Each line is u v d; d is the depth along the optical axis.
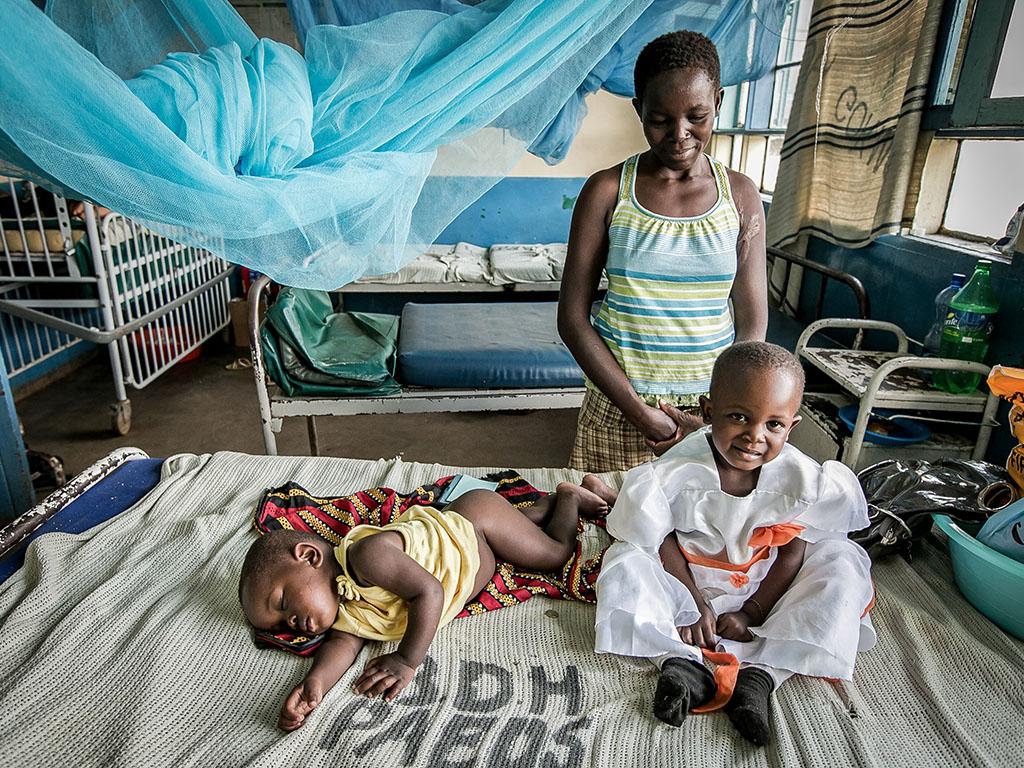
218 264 4.35
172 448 3.16
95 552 1.40
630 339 1.37
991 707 1.06
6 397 2.10
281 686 1.11
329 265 1.37
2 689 1.06
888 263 2.31
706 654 1.14
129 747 0.97
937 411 2.04
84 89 0.94
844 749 0.98
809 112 2.64
